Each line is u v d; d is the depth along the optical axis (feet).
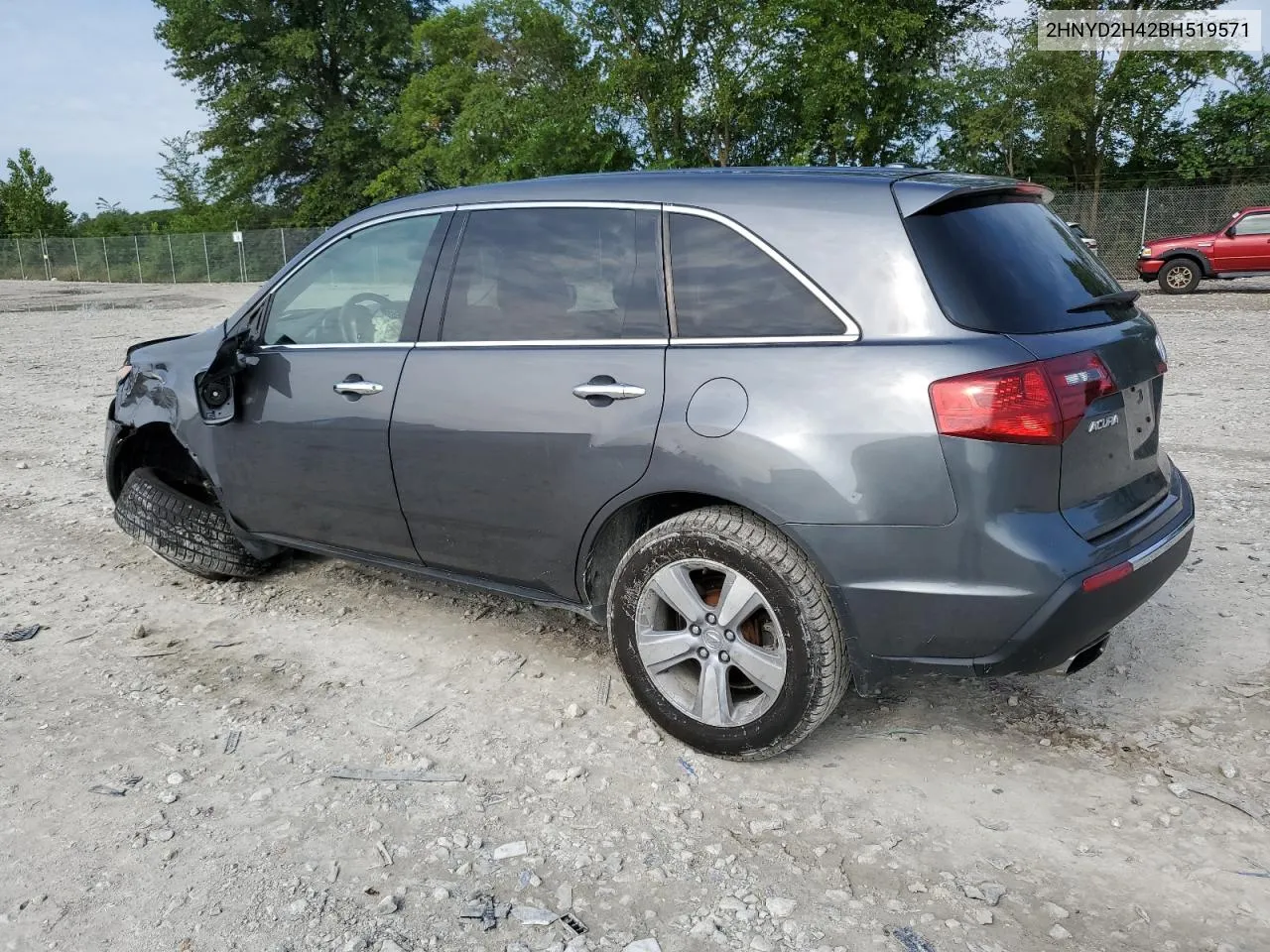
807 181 10.02
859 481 9.02
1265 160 102.37
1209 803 9.57
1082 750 10.59
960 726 11.14
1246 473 20.80
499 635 13.82
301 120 180.04
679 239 10.39
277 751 10.88
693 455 9.78
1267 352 38.99
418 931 8.09
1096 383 9.22
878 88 102.01
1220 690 11.69
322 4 176.86
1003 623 8.91
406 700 12.01
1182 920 8.07
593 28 108.37
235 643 13.76
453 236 12.13
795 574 9.44
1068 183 109.19
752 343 9.76
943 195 9.34
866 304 9.29
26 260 189.26
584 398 10.56
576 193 11.31
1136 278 92.48
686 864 8.88
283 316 13.66
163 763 10.66
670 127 111.75
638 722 11.35
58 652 13.55
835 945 7.86
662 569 10.32
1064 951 7.77
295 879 8.75
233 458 14.20
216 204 189.57
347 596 15.31
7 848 9.24
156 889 8.64
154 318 78.89
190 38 173.17
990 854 8.95
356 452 12.59
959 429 8.69
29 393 37.06
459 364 11.62
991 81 99.66
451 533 12.08
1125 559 9.24
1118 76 101.71
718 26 104.17
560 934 8.04
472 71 137.28
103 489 22.25
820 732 11.09
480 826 9.48
